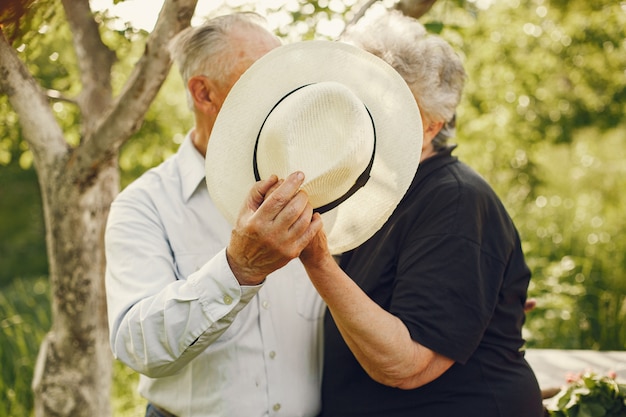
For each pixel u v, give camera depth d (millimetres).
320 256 1604
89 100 2867
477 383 1885
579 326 4730
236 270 1638
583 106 6555
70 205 2658
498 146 6051
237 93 1771
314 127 1615
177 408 2008
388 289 1917
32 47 2434
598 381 2326
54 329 2855
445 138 2055
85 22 2818
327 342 2025
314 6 3064
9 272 13156
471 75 5402
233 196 1767
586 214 7234
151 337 1728
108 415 2912
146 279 1905
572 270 5301
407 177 1760
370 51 1958
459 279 1784
